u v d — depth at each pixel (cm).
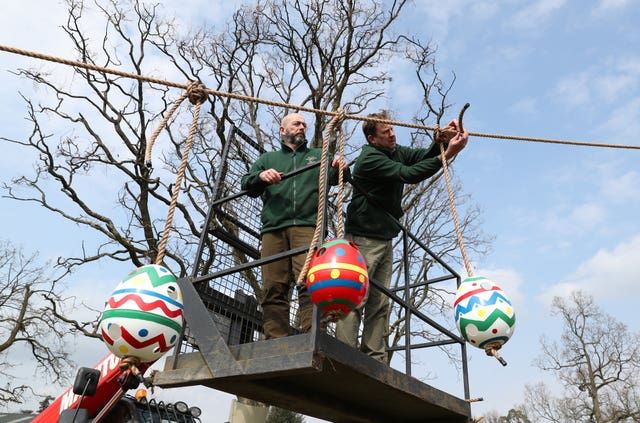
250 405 683
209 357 339
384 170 437
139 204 1262
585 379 3153
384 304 460
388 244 469
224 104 1312
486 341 321
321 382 364
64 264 1237
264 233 436
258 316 501
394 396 390
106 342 256
